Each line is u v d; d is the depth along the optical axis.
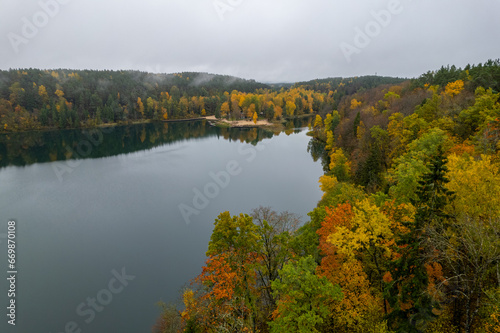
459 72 94.94
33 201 73.69
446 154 38.88
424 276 17.97
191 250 51.06
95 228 59.84
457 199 22.14
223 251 28.09
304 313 18.83
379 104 99.25
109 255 50.25
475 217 20.16
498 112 42.69
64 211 67.62
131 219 63.72
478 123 46.00
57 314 37.31
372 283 24.64
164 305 37.00
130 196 76.62
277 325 19.88
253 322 24.31
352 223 23.91
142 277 44.03
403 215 25.23
